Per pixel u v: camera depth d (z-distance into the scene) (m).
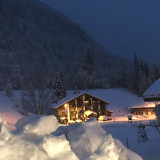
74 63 117.81
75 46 162.50
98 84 86.38
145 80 80.12
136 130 28.16
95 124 3.94
